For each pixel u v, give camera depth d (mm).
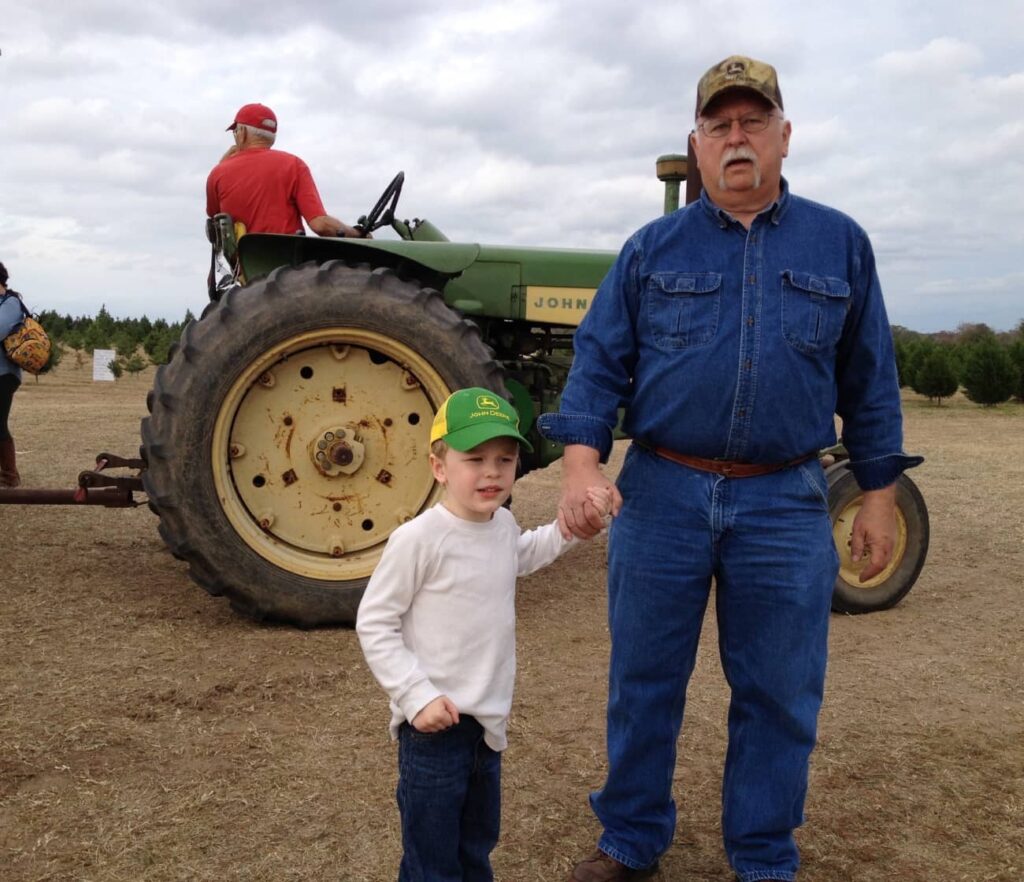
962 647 4406
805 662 2242
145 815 2682
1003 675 4039
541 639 4371
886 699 3738
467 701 1979
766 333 2139
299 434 4508
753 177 2125
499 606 2023
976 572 5859
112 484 4895
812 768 3117
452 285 5180
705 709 3584
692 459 2256
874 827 2754
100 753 3035
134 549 5832
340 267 4465
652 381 2232
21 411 15023
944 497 8492
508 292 5188
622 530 2338
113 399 18891
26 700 3426
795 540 2215
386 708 3465
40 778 2867
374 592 1968
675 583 2270
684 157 5492
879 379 2312
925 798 2930
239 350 4270
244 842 2564
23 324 7023
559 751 3178
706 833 2705
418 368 4465
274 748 3117
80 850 2500
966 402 24047
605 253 5301
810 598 2227
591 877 2375
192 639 4176
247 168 5180
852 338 2289
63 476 8281
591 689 3740
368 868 2459
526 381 5699
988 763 3184
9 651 3926
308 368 4508
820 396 2213
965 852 2635
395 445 4582
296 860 2486
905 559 4953
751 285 2148
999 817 2824
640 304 2260
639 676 2322
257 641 4176
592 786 2945
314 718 3367
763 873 2266
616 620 2354
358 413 4555
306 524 4520
